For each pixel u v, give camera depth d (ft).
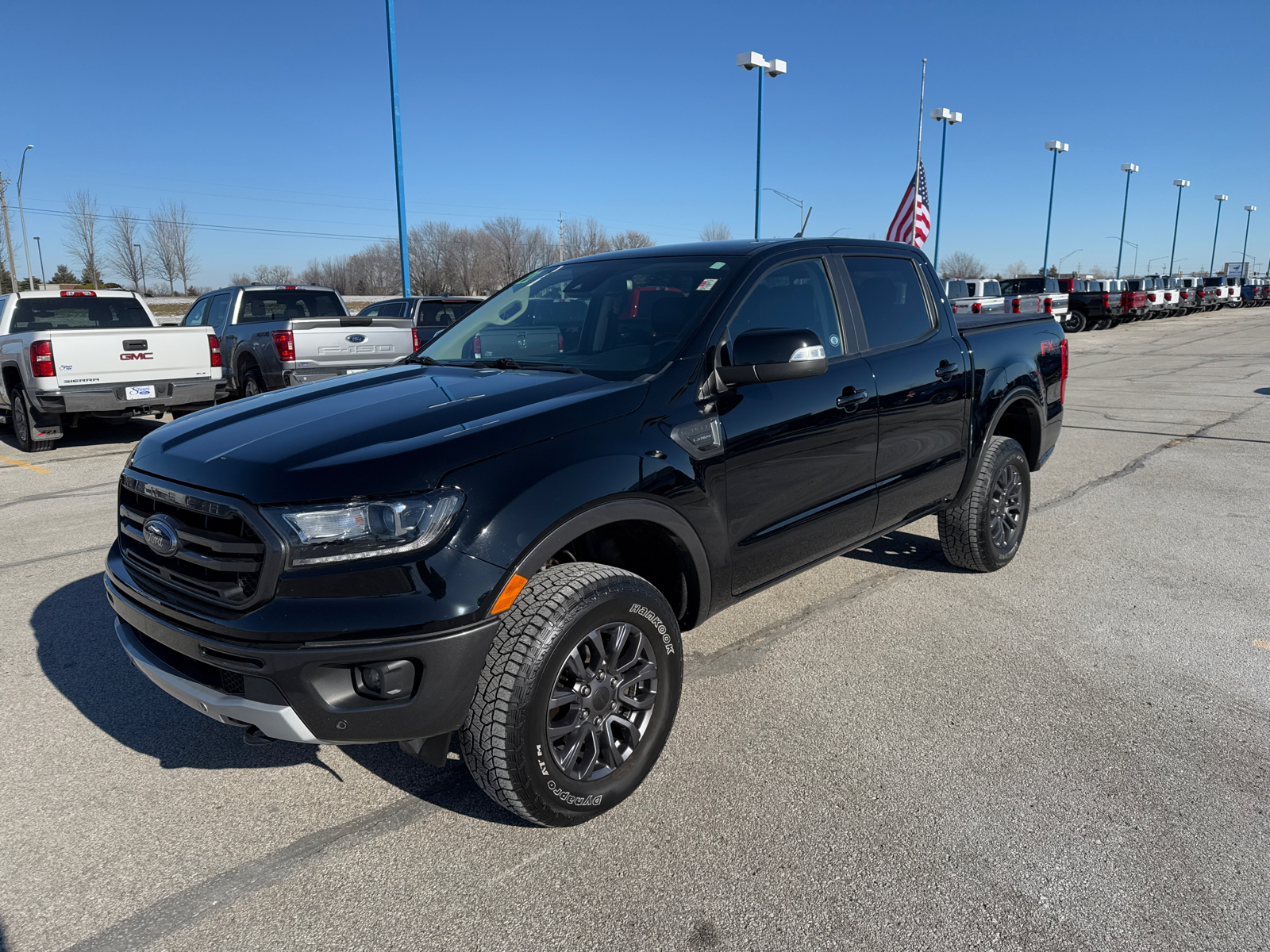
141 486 8.28
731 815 8.46
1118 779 8.97
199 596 7.57
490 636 7.32
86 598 14.62
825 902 7.23
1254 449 26.89
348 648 6.90
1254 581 14.99
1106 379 48.34
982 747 9.64
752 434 9.76
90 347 28.14
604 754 8.39
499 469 7.58
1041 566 15.89
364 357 32.37
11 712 10.71
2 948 6.83
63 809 8.72
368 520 7.00
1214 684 11.13
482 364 10.64
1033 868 7.62
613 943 6.84
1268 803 8.54
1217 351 65.87
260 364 33.06
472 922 7.09
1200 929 6.87
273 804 8.82
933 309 13.70
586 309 10.97
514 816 8.54
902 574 15.55
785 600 14.35
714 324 9.78
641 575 9.93
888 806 8.55
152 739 10.09
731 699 10.86
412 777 9.30
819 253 11.76
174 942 6.91
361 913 7.21
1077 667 11.66
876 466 11.88
